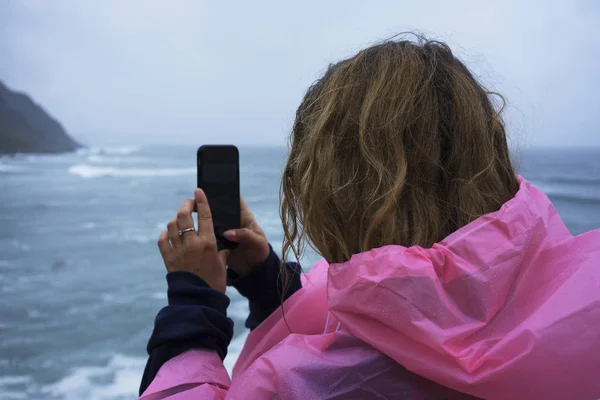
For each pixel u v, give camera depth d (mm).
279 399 741
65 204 33656
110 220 27281
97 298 12266
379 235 785
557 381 663
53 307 11477
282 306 1126
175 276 1038
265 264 1316
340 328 875
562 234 819
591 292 690
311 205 826
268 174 41656
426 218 784
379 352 754
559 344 662
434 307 695
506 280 715
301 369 746
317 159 837
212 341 979
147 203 34344
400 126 805
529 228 747
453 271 720
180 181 51844
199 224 1089
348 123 838
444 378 695
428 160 804
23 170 66062
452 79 859
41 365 8117
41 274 14969
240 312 8078
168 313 972
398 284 703
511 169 897
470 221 792
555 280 735
